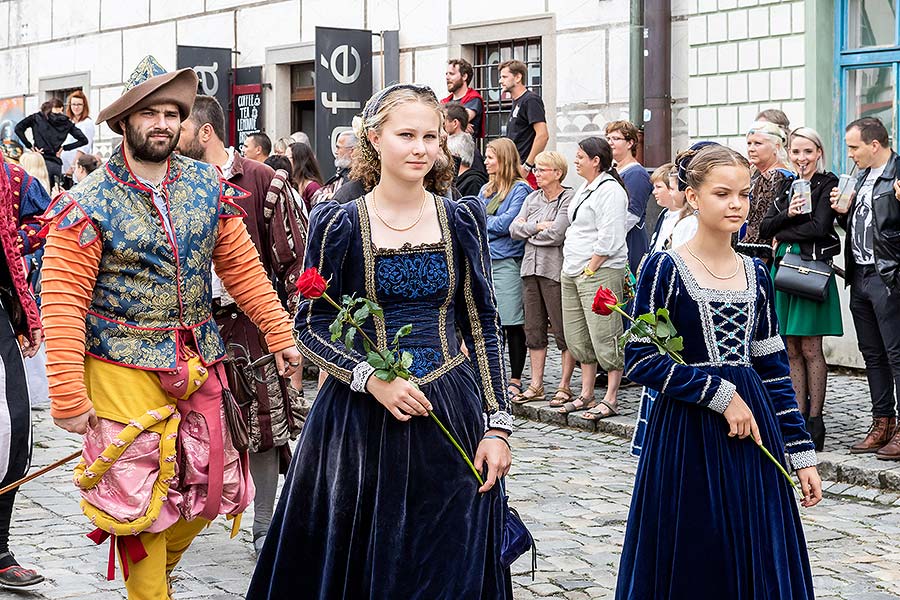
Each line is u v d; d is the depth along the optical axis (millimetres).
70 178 16484
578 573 5824
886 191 7543
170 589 4945
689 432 4223
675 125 12102
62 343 4324
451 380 3969
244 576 5723
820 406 8070
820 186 7918
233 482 4699
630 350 4289
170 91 4449
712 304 4285
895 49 10523
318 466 3943
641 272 4387
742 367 4293
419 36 14672
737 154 4293
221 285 5809
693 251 4352
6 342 5359
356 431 3896
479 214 4059
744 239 8164
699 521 4172
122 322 4465
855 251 7848
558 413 9523
